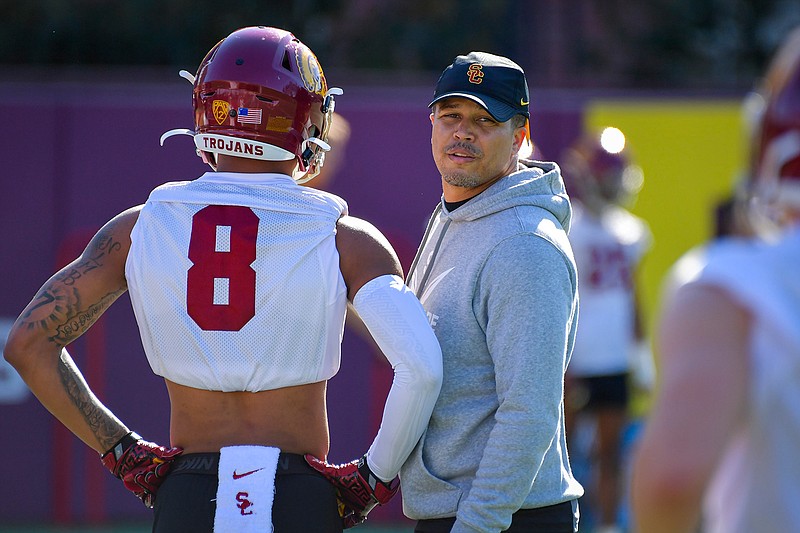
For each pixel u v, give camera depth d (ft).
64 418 30.71
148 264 29.99
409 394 29.43
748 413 18.33
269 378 29.63
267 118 30.55
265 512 28.60
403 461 30.45
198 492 29.27
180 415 30.58
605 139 75.36
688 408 18.10
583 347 73.00
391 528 75.46
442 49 114.01
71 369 30.76
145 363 73.72
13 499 74.02
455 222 33.19
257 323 29.53
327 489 30.07
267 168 31.09
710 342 18.38
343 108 76.28
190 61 109.91
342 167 76.13
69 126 74.38
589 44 116.26
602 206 74.90
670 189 79.66
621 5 119.75
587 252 73.92
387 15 115.65
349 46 114.11
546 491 31.68
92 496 74.38
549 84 88.33
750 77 121.90
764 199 19.43
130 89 75.10
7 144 73.92
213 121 30.89
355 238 30.58
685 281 19.07
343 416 74.54
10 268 73.77
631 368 74.33
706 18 122.62
